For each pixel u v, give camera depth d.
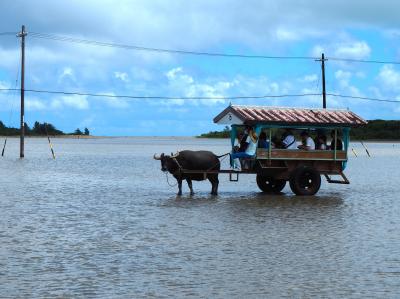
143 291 10.09
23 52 46.94
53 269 11.48
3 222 16.70
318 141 24.31
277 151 23.09
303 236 14.83
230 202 21.53
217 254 12.76
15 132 155.62
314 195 23.92
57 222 16.77
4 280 10.71
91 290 10.14
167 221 17.05
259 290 10.16
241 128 24.75
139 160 52.16
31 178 31.20
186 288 10.26
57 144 112.88
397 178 34.31
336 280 10.77
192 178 23.72
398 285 10.49
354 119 24.02
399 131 132.62
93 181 30.03
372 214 18.75
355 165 48.09
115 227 16.00
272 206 20.48
